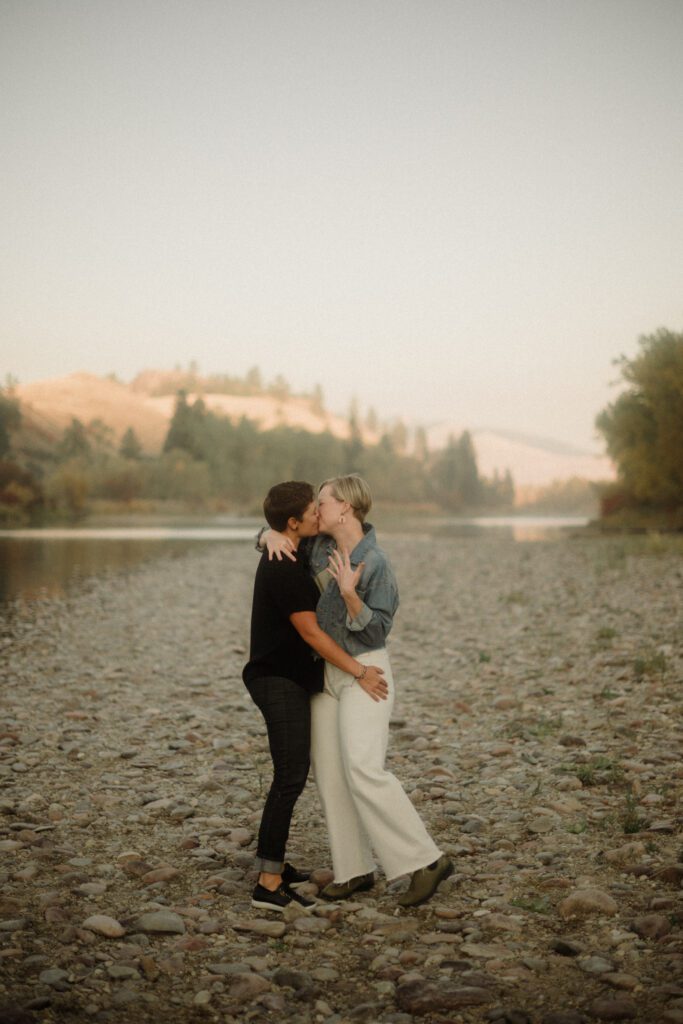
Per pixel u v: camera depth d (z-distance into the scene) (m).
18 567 28.02
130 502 148.62
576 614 14.77
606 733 7.20
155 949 3.67
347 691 4.21
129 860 4.68
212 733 7.54
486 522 117.19
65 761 6.65
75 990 3.28
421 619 15.12
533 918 3.94
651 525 55.47
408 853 4.10
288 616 4.16
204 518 123.38
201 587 21.44
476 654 11.37
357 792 4.11
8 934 3.74
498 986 3.32
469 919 3.97
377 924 3.94
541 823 5.09
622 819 5.18
